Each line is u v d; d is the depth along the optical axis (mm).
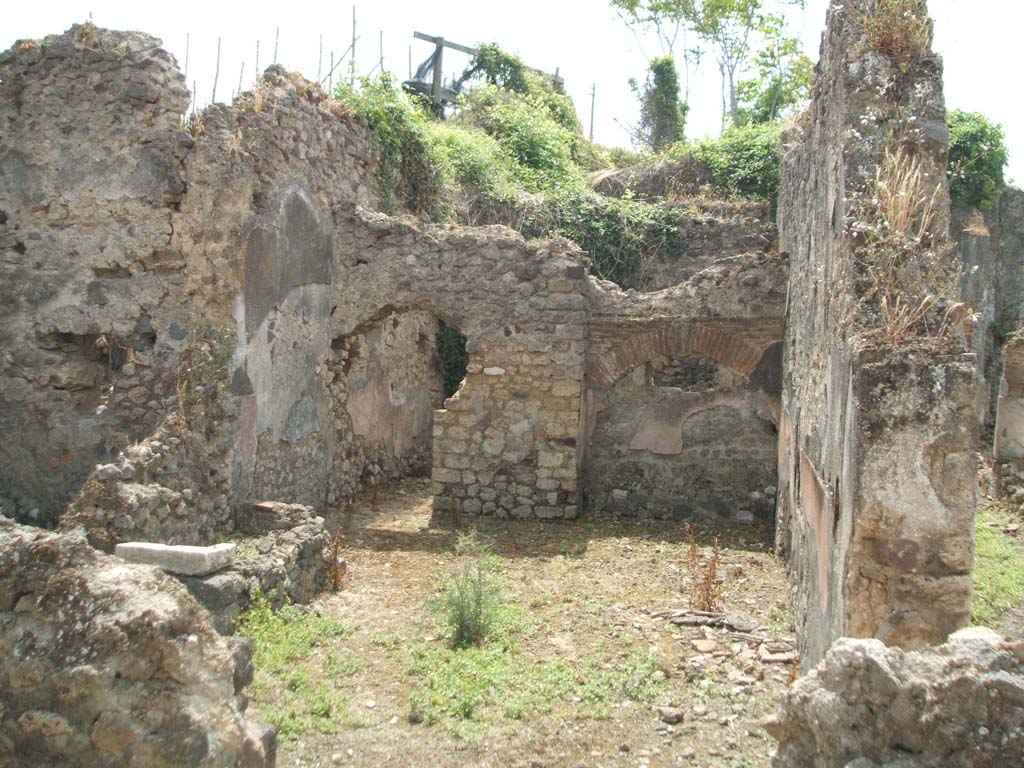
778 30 24250
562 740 4605
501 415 10133
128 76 8266
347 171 10617
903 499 3600
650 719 4863
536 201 15375
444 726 4734
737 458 10281
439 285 10172
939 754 2625
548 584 7430
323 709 4848
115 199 8312
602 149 23844
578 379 9977
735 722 4816
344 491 10781
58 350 8562
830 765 2803
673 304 10125
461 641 5910
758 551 8789
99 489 6242
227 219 8164
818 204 6344
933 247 4367
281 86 9203
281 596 6441
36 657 3014
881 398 3635
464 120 19219
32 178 8477
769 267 9875
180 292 8227
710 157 18047
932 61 5059
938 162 4770
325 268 10047
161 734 2943
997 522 9328
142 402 8234
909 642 3576
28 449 8469
